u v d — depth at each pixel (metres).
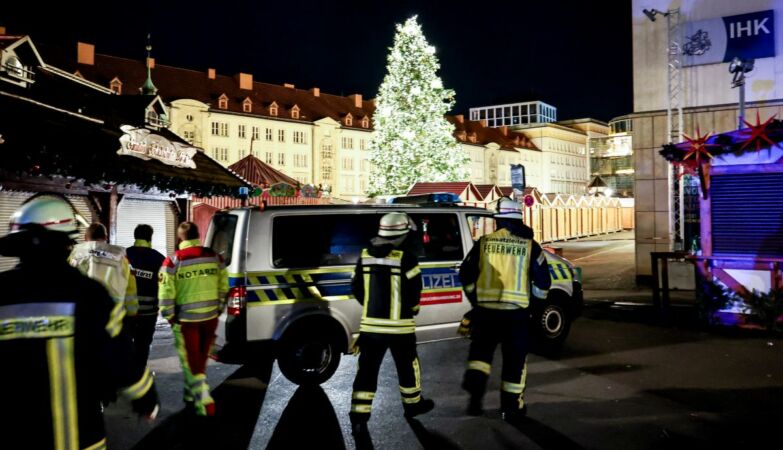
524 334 5.01
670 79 13.91
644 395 5.61
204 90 57.50
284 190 20.34
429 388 5.98
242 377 6.54
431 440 4.57
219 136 56.50
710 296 8.74
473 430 4.77
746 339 7.96
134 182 10.55
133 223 12.10
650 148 14.38
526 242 5.09
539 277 5.03
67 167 8.83
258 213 6.14
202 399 5.21
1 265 8.83
